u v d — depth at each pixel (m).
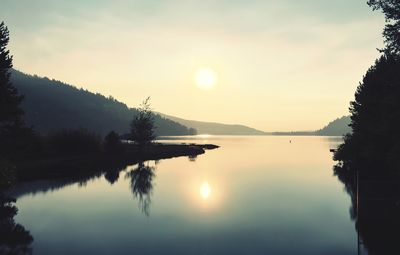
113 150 74.38
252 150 125.00
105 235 21.73
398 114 27.11
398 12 26.22
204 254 18.44
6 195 33.94
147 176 49.75
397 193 24.59
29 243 20.05
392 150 28.67
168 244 20.16
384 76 29.20
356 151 41.06
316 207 29.56
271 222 24.89
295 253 18.58
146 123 88.19
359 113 42.12
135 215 26.89
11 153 40.19
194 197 34.28
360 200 24.69
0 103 35.72
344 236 21.23
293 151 119.50
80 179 45.12
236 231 22.77
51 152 63.47
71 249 19.22
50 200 32.25
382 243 19.34
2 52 36.09
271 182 44.50
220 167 62.91
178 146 118.50
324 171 56.66
